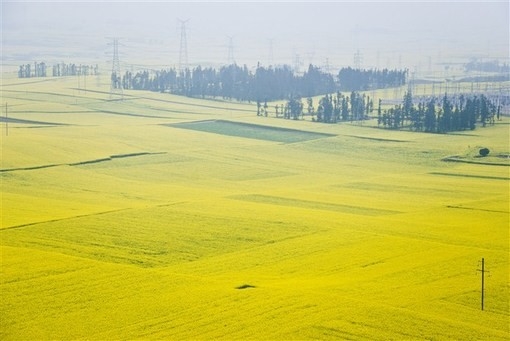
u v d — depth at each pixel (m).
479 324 131.25
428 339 123.31
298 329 125.94
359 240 189.38
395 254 176.50
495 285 153.62
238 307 136.12
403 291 148.62
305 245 184.12
